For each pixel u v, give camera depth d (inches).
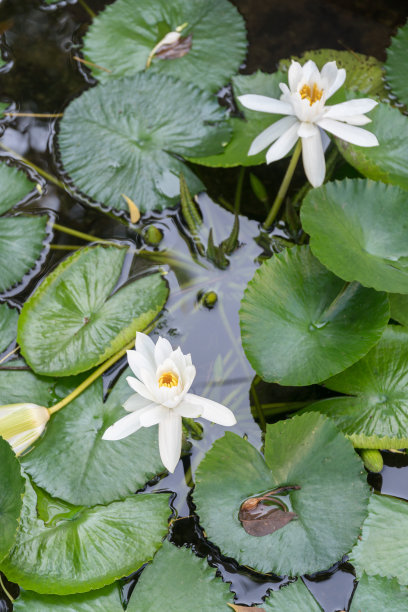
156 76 99.0
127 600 88.7
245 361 94.0
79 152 97.7
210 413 89.4
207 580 89.0
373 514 90.0
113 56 100.7
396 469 91.7
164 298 94.0
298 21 102.9
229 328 94.7
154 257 96.3
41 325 92.7
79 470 90.2
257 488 89.8
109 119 98.1
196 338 94.3
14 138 99.1
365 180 93.7
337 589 89.3
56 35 102.2
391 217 93.4
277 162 99.4
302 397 93.3
